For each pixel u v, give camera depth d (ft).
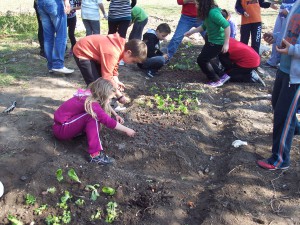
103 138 9.55
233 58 13.89
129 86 13.16
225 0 33.01
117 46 9.59
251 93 13.26
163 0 33.60
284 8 14.30
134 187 8.05
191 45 18.33
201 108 11.80
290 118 8.04
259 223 7.29
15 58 15.33
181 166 8.89
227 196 7.88
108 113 9.00
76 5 15.55
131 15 15.64
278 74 8.21
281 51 7.49
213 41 12.97
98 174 8.19
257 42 16.08
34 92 11.99
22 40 18.10
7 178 8.08
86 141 9.36
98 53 9.86
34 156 8.71
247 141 9.89
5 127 9.71
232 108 11.99
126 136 9.73
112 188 7.94
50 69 13.64
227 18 15.30
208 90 13.32
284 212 7.55
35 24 20.53
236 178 8.39
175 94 12.71
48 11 12.62
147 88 13.19
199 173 8.89
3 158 8.54
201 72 15.14
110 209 7.47
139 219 7.39
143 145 9.32
